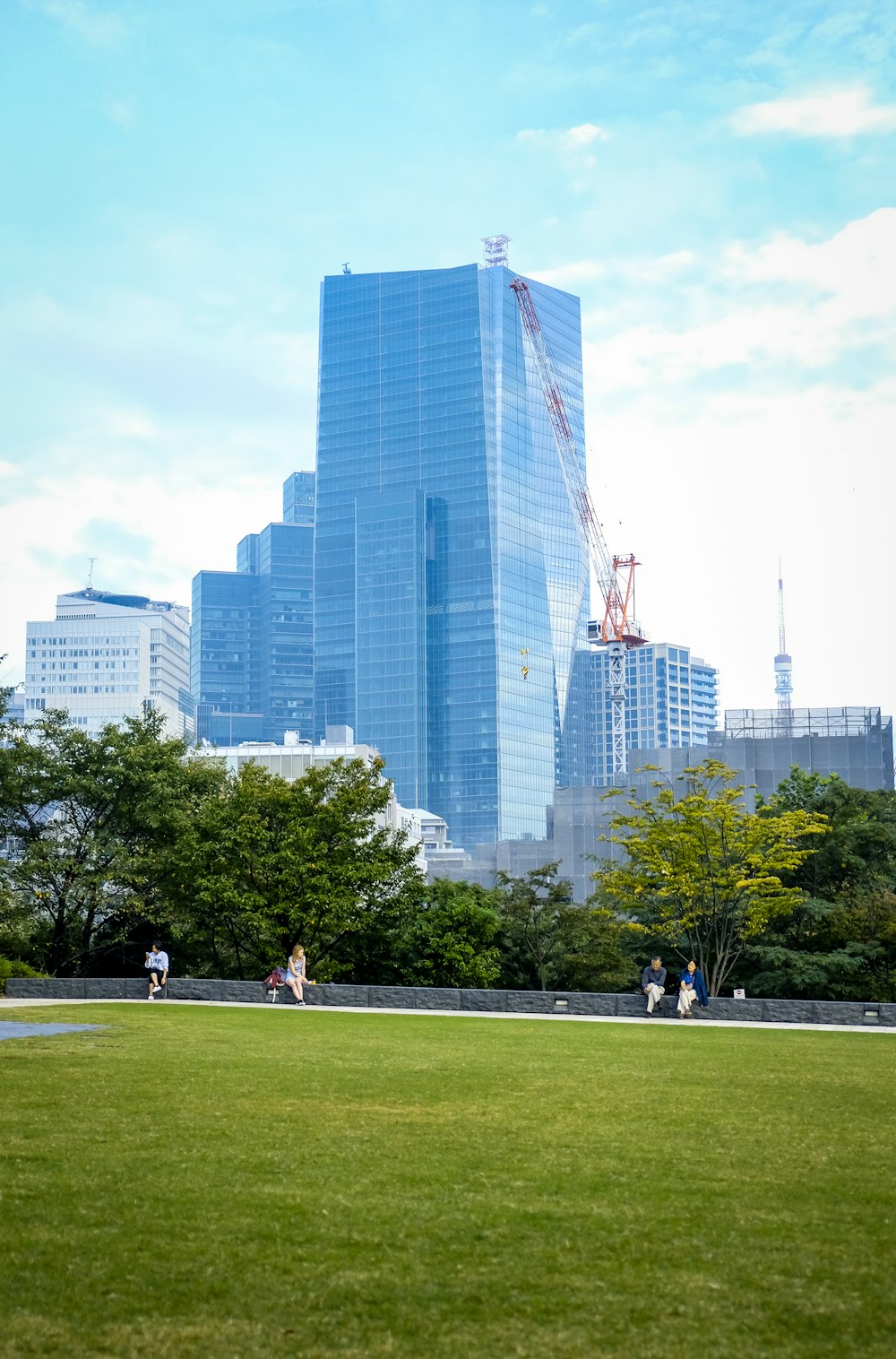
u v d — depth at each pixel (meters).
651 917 63.47
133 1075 21.06
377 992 43.69
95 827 63.19
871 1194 12.88
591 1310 9.37
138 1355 8.42
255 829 55.75
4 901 55.88
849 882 65.62
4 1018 33.78
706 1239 11.16
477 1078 21.52
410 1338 8.78
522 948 64.75
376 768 59.59
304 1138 15.54
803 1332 8.94
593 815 152.75
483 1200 12.45
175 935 59.81
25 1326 8.88
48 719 64.19
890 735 140.00
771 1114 18.02
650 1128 16.69
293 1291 9.70
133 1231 11.16
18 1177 13.09
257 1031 30.59
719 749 143.62
